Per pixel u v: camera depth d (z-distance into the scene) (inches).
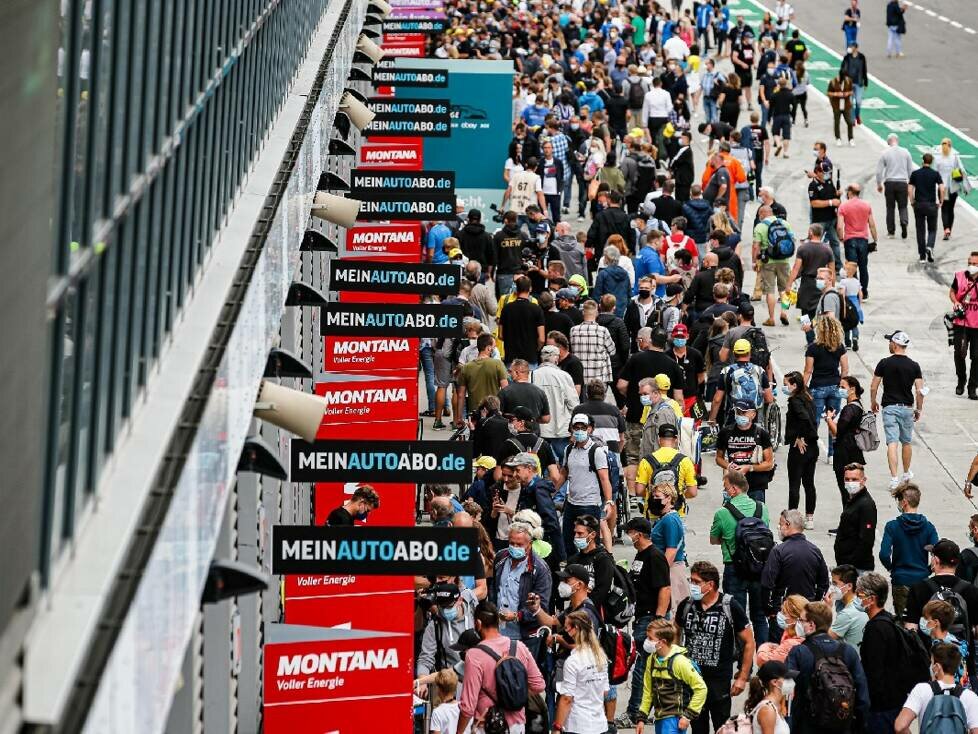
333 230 2447.1
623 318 2785.4
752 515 1796.3
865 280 3435.0
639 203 3636.8
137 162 687.1
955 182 3838.6
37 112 500.7
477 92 3710.6
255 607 1261.1
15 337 475.5
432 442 1375.5
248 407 928.9
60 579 546.9
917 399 2394.2
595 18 5841.5
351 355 1868.8
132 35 666.2
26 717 475.8
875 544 2300.7
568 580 1547.7
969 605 1637.6
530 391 2135.8
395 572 1184.8
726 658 1555.1
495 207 3491.6
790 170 4557.1
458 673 1488.7
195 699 1047.6
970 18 6934.1
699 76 5428.2
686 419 2178.9
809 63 6136.8
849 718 1421.0
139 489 629.0
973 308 2869.1
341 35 2017.7
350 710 1197.1
